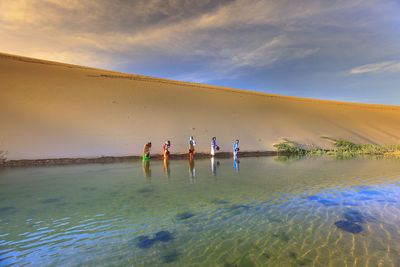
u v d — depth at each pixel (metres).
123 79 23.06
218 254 2.91
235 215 4.23
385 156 14.86
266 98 28.03
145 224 3.87
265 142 17.48
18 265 2.71
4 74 16.41
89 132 13.49
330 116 25.38
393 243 3.10
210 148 15.38
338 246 3.04
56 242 3.27
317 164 10.88
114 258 2.86
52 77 18.25
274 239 3.28
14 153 10.78
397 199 5.07
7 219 4.08
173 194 5.62
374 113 29.00
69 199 5.23
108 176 7.94
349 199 5.10
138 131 14.96
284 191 5.84
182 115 18.19
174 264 2.70
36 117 13.12
